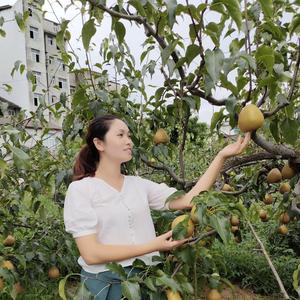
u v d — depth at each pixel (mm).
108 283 1808
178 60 1861
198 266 2111
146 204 2055
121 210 1951
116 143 1999
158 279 1548
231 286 2021
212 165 1979
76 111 2807
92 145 2094
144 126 2881
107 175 2031
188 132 3176
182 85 2025
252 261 4449
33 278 3254
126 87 3068
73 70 2975
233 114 1725
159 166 2682
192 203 1613
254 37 2029
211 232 1723
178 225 1635
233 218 2588
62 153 3867
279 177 2549
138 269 1872
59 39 2307
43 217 3619
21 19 2844
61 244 3430
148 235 2020
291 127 2027
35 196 3260
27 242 3338
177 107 2322
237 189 3258
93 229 1861
